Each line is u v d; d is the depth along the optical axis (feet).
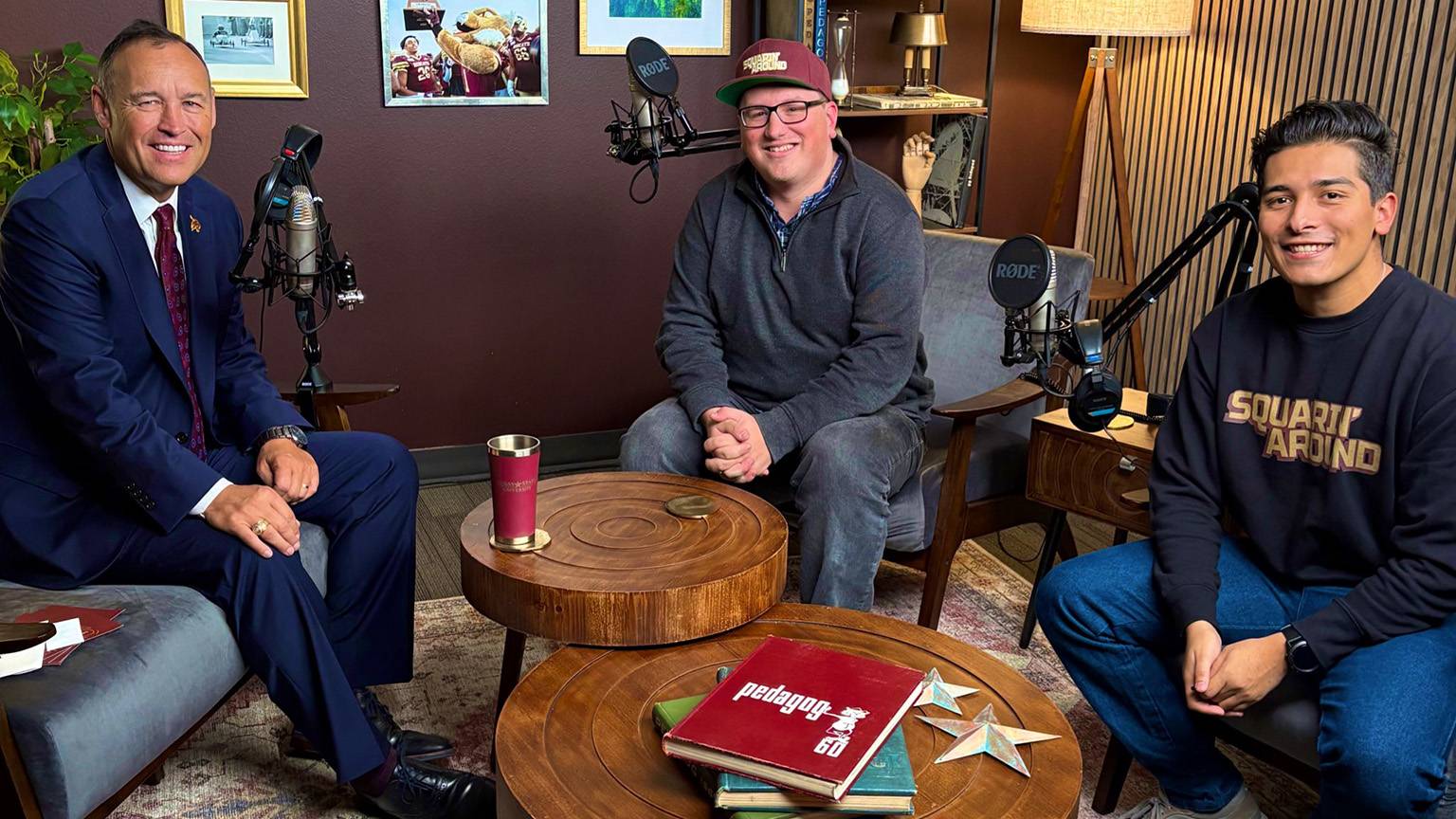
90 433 6.31
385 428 12.03
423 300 11.85
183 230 7.02
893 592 9.69
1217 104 13.12
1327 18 11.72
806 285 8.49
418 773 6.59
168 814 6.69
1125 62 14.46
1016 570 10.27
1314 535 6.05
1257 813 6.28
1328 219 5.64
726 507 6.95
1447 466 5.49
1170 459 6.49
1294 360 6.05
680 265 8.98
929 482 8.46
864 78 13.24
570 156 12.03
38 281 6.27
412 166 11.48
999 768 4.58
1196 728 6.16
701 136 8.82
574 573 5.90
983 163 12.97
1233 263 6.83
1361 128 5.61
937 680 5.17
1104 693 6.36
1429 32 10.72
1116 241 14.69
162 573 6.37
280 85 10.80
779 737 4.35
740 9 12.32
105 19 10.21
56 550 6.38
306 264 7.33
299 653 6.26
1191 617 5.87
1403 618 5.47
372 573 7.18
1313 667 5.49
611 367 12.79
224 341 7.61
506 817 4.51
